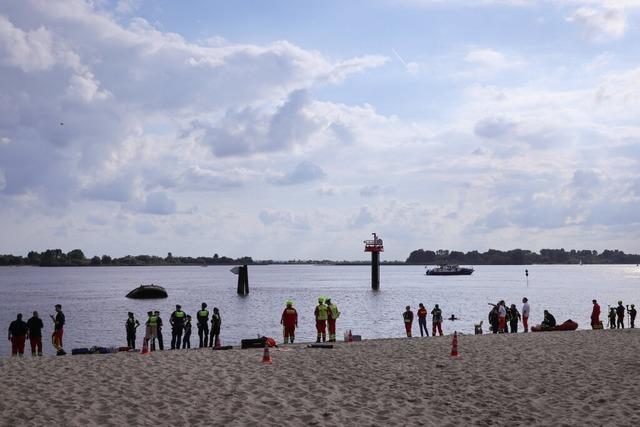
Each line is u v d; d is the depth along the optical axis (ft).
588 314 230.48
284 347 90.27
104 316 230.48
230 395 52.42
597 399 50.29
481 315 224.94
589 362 71.61
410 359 74.95
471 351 82.48
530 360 73.36
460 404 49.01
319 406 48.34
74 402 49.26
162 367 68.03
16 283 614.75
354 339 102.27
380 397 51.88
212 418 44.24
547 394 52.80
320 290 420.36
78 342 150.41
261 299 327.26
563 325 124.88
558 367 67.82
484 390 54.85
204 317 99.30
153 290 345.51
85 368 67.21
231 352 83.46
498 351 82.23
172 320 98.68
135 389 54.85
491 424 42.80
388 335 160.86
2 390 54.08
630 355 77.77
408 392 54.08
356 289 433.07
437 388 55.93
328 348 88.22
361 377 61.93
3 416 44.50
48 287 513.04
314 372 65.05
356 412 46.26
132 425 42.24
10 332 89.51
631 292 405.39
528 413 45.83
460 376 62.28
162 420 43.65
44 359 75.61
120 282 637.30
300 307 264.72
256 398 51.29
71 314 240.12
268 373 64.23
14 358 77.10
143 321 209.97
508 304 281.33
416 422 43.24
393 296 343.87
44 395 51.98
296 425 42.50
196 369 66.59
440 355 78.54
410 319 117.39
